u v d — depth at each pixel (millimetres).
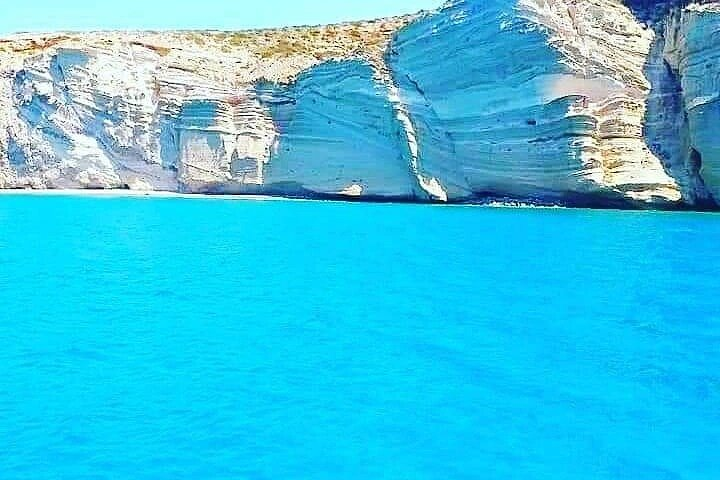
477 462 7340
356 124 43281
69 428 8133
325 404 8898
